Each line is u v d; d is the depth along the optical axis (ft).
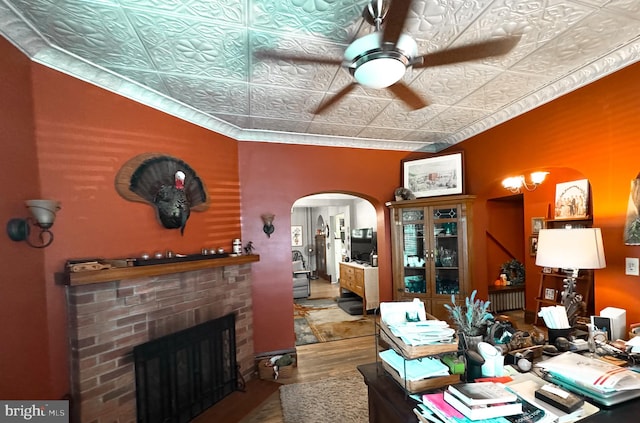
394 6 4.95
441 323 4.75
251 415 8.15
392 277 12.73
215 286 9.11
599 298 7.13
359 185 12.70
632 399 3.78
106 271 6.00
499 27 5.60
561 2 4.98
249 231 11.00
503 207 17.88
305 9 4.96
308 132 11.41
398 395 4.38
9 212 4.96
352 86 6.46
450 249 11.67
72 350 5.88
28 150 5.37
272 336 11.21
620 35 5.93
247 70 6.82
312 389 9.43
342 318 17.21
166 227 8.02
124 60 6.28
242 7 4.87
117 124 7.06
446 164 12.13
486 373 4.59
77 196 6.18
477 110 9.67
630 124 6.48
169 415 7.43
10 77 5.08
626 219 6.56
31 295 5.23
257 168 11.20
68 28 5.23
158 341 7.29
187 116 8.92
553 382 4.29
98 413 6.14
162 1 4.69
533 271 14.39
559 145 8.07
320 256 33.24
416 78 7.50
